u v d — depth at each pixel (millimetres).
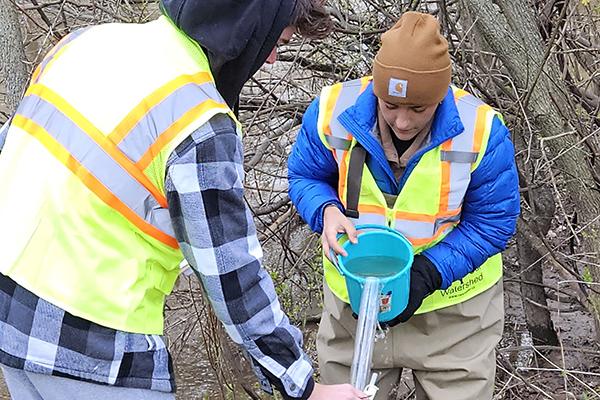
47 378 1539
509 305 4215
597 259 2990
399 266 2076
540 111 2816
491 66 3225
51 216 1483
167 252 1596
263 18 1487
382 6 3506
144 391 1581
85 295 1501
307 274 3941
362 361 1885
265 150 3619
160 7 1550
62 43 1631
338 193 2244
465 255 2082
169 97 1468
